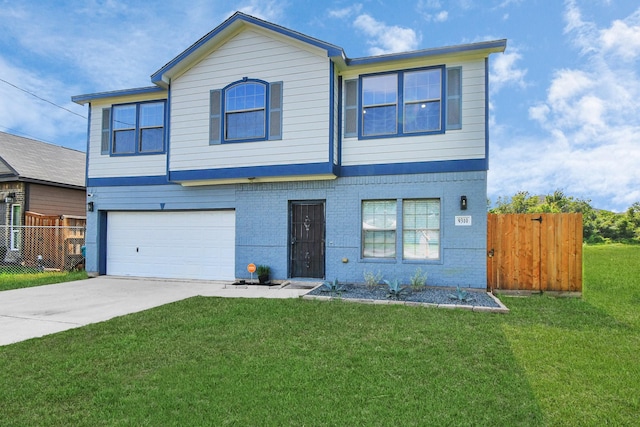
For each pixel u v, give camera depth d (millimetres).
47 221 12945
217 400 3277
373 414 3055
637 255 15922
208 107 9570
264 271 9312
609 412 3094
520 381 3629
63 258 12305
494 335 5008
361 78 8945
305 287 8703
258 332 5180
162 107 10711
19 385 3582
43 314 6359
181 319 5891
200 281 10000
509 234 8188
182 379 3688
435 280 8375
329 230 9086
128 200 10859
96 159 11203
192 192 10273
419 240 8609
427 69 8531
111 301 7453
